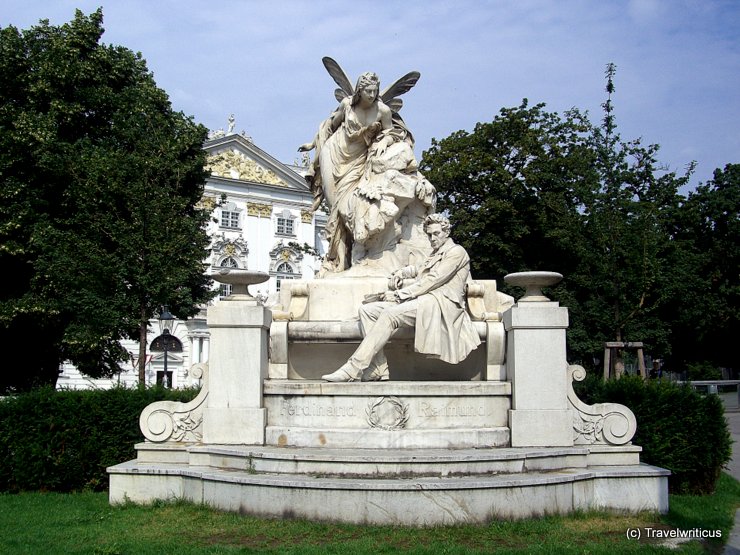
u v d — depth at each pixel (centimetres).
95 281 1844
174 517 679
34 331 2119
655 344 2477
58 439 916
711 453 904
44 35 2222
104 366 2334
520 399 750
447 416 748
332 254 1015
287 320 859
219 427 752
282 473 683
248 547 581
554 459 717
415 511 630
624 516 703
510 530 623
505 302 919
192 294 2288
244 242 5191
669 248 2620
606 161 1956
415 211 973
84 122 2198
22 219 1953
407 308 786
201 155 2292
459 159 2709
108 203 1889
